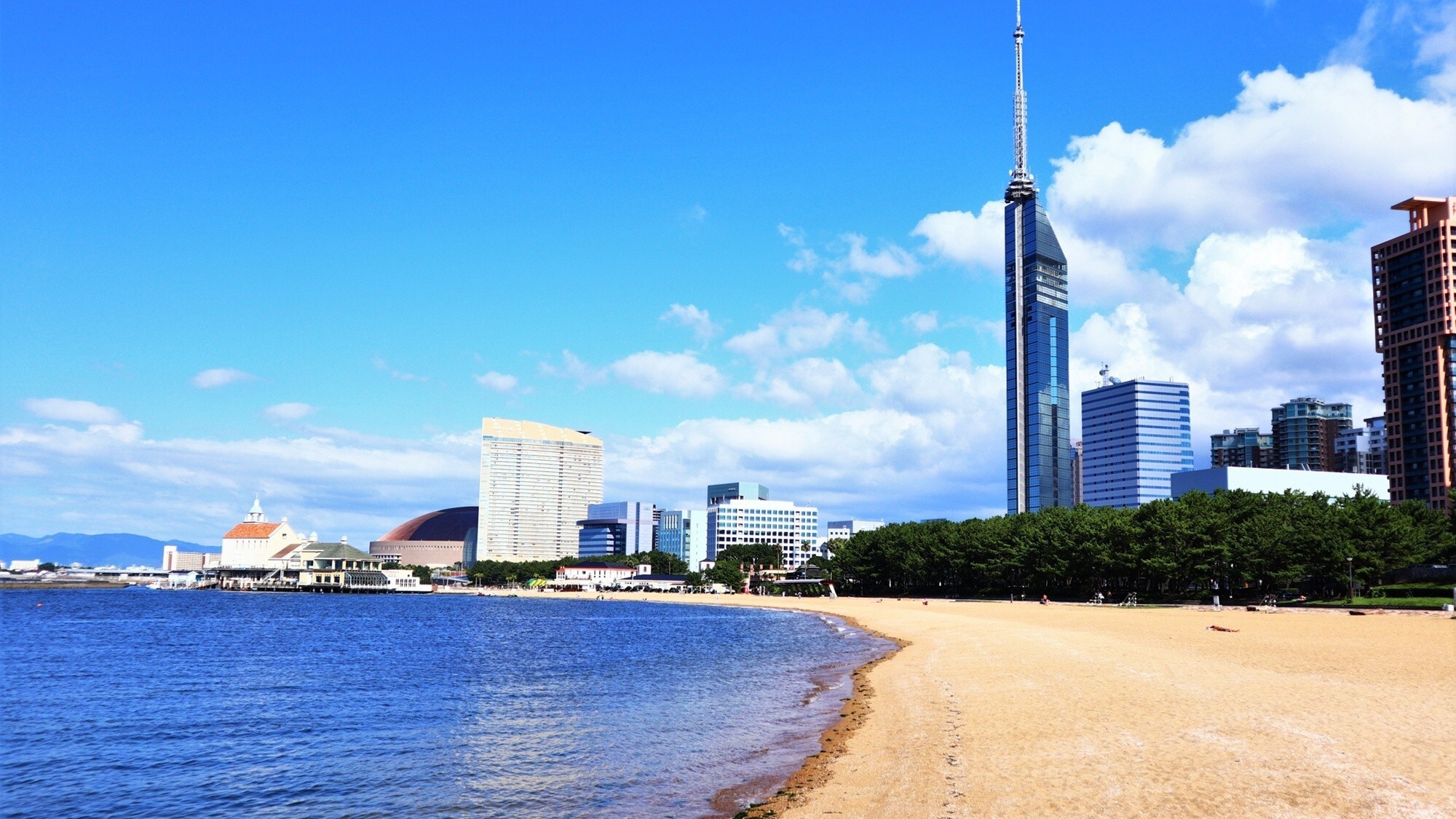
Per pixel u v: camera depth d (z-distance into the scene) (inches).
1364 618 4126.5
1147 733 1421.0
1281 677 1989.4
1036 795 1117.1
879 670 2797.7
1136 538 6619.1
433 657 3774.6
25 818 1387.8
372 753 1759.4
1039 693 1951.3
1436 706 1567.4
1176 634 3410.4
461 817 1309.1
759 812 1187.3
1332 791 1045.8
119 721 2183.8
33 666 3486.7
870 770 1376.7
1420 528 6200.8
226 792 1499.8
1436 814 958.4
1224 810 999.0
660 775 1492.4
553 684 2787.9
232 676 3105.3
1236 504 6697.8
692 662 3454.7
